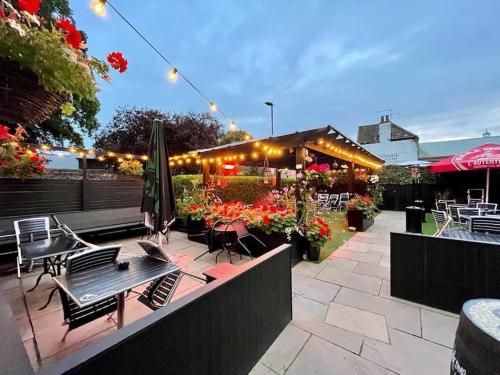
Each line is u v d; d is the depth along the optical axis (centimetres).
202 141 1141
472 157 525
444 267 235
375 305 246
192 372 118
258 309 173
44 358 176
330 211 912
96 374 79
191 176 735
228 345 143
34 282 303
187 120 1166
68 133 874
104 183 545
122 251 441
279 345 189
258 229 406
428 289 244
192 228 514
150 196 278
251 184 818
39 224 366
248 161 743
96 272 193
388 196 1044
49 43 99
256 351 171
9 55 96
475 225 342
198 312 121
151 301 211
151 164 284
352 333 203
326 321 220
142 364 93
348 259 390
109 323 218
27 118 128
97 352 80
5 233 368
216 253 425
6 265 360
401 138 1585
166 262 217
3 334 102
